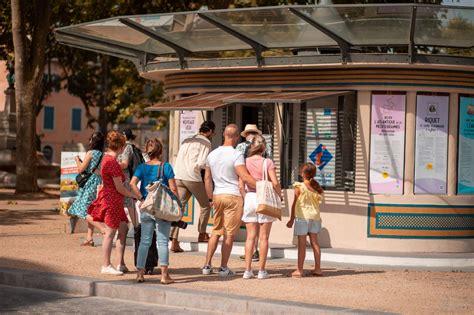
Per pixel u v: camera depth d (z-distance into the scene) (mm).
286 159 14070
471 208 13805
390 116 13477
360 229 13477
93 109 73625
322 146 13883
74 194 16312
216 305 9383
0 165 34844
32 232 16344
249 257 10969
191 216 14859
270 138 14242
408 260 12695
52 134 71375
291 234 13852
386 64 13148
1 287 10719
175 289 9867
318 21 12359
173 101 14156
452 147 13695
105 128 47250
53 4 31359
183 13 12578
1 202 24797
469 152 13898
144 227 10492
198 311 9383
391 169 13484
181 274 11211
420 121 13508
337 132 13750
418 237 13453
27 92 28547
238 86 14383
